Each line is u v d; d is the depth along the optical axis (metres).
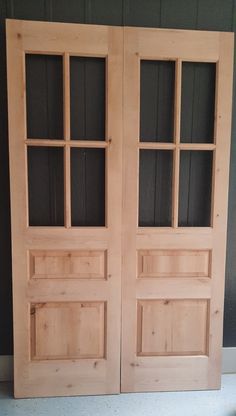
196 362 2.14
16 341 2.02
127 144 1.99
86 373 2.08
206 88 2.09
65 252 2.02
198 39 1.98
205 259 2.12
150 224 2.15
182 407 2.00
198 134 2.12
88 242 2.03
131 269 2.06
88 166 2.07
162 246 2.07
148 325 2.11
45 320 2.04
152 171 2.12
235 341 2.34
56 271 2.03
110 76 1.95
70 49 1.92
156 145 2.02
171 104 2.09
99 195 2.09
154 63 2.04
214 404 2.03
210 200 2.15
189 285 2.11
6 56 1.92
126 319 2.08
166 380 2.14
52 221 2.08
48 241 2.01
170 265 2.10
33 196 2.06
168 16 2.07
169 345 2.13
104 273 2.06
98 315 2.07
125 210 2.03
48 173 2.06
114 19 2.04
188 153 2.13
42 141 1.96
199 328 2.15
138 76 1.97
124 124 1.98
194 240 2.09
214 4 2.09
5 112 2.06
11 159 1.93
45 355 2.06
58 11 2.00
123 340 2.09
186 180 2.15
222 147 2.06
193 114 2.11
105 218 2.05
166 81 2.06
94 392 2.09
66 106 1.96
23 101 1.91
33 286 2.02
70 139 2.01
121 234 2.04
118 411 1.95
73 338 2.07
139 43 1.95
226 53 2.01
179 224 2.17
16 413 1.92
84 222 2.10
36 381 2.05
